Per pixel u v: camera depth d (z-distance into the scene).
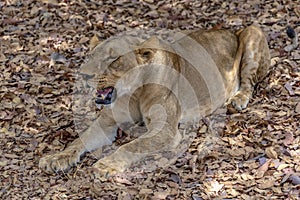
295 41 13.98
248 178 10.30
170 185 10.17
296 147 10.95
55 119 12.02
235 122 11.67
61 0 16.66
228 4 16.31
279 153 10.81
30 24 15.73
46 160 10.62
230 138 11.25
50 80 13.34
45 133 11.61
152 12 16.14
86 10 16.23
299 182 10.09
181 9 16.25
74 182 10.33
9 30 15.49
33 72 13.68
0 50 14.57
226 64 12.40
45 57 14.20
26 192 10.23
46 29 15.49
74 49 14.55
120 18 15.91
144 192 10.04
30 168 10.72
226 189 10.07
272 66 13.42
